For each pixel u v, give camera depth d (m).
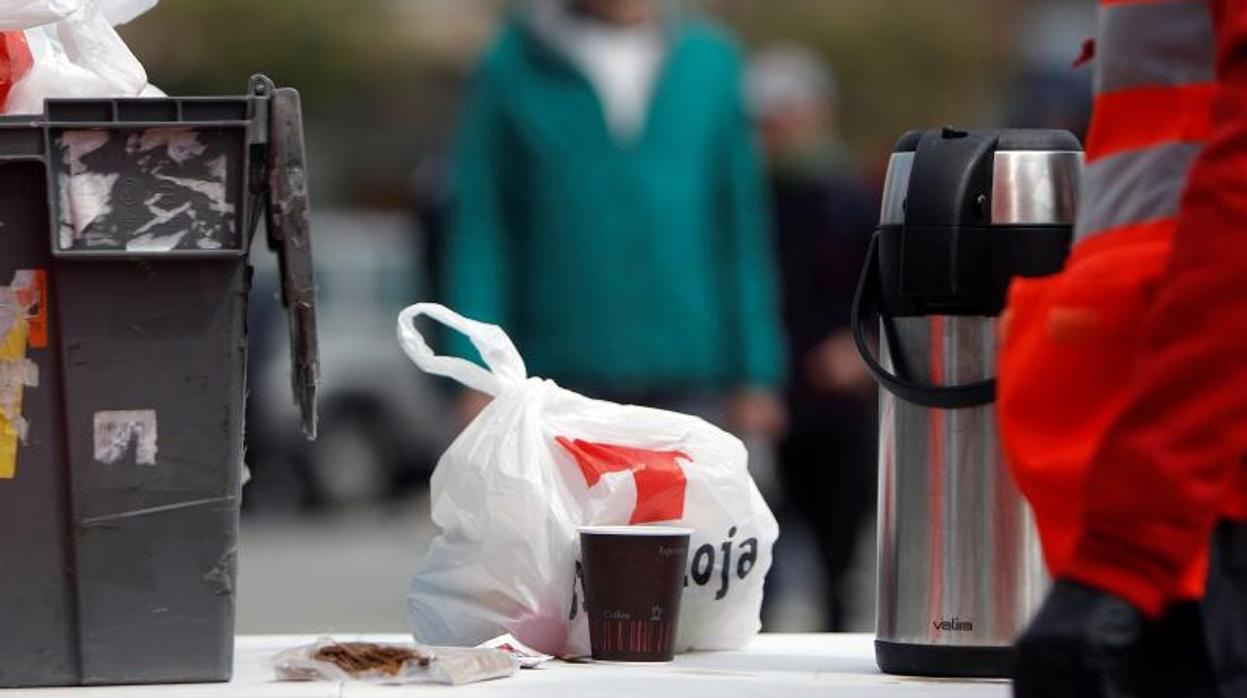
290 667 6.66
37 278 6.46
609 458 7.64
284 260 6.73
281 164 6.58
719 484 7.76
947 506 7.00
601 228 13.88
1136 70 5.23
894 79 70.31
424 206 17.09
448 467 7.65
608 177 13.91
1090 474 4.61
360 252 37.91
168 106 6.49
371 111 64.50
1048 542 5.29
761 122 18.06
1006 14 69.88
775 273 17.92
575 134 13.90
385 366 37.38
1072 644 4.55
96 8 7.07
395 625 21.44
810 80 18.52
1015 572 6.95
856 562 18.33
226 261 6.52
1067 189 6.92
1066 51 38.00
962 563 6.98
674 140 14.02
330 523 36.94
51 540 6.48
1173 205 5.16
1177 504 4.50
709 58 14.16
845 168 19.05
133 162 6.46
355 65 63.16
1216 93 4.75
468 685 6.57
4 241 6.43
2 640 6.46
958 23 70.25
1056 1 66.56
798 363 17.95
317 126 64.12
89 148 6.44
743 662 7.48
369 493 37.38
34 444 6.46
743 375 14.40
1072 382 5.23
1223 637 4.82
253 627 21.33
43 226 6.44
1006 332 5.48
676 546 7.33
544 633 7.48
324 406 37.19
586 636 7.54
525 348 14.03
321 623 21.83
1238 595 4.84
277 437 36.66
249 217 6.59
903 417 7.09
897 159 7.16
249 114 6.53
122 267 6.48
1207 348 4.52
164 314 6.50
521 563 7.46
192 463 6.53
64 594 6.48
